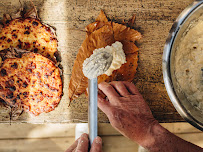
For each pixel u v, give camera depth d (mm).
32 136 553
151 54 533
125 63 514
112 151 559
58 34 519
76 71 512
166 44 447
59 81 515
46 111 521
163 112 541
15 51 491
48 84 511
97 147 404
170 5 528
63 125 555
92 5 519
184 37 468
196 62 484
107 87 487
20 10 503
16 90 503
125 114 467
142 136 461
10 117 518
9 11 508
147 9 526
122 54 486
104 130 556
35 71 502
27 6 510
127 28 512
